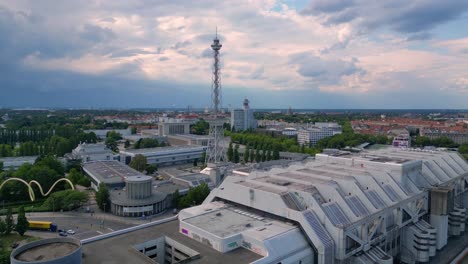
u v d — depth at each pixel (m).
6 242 125.62
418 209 135.12
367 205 113.50
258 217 108.88
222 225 102.50
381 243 118.25
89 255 90.81
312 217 100.19
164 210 172.62
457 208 153.12
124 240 101.00
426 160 165.62
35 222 140.75
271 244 89.75
